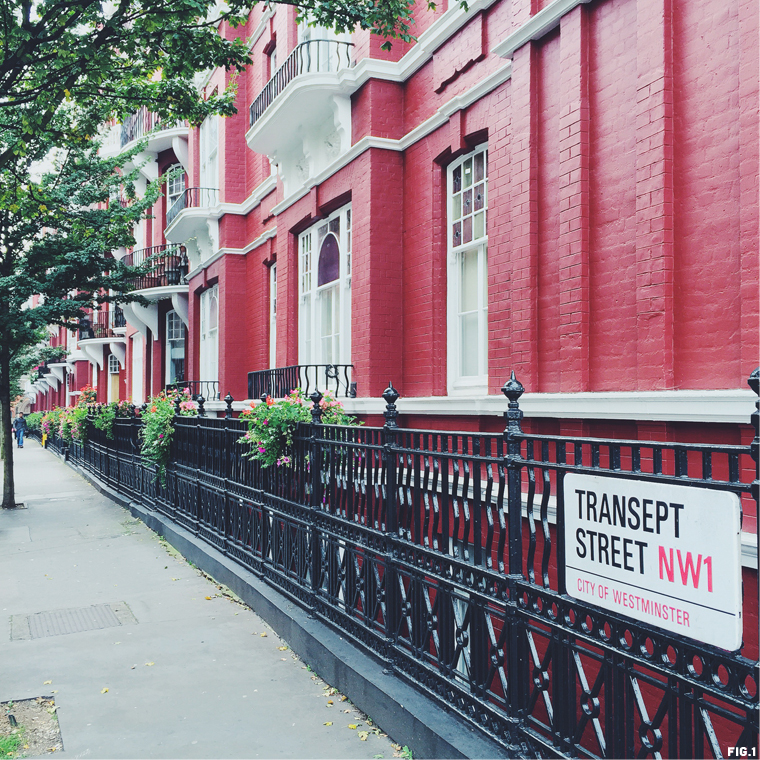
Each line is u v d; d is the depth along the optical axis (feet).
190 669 16.37
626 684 8.80
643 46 14.84
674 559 7.97
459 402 21.52
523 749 10.59
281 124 32.14
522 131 18.94
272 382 35.81
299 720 13.69
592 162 16.57
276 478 20.97
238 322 45.65
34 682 15.64
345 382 27.94
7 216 41.45
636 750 13.16
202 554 25.98
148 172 69.05
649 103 14.66
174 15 19.40
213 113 24.68
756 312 12.35
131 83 23.29
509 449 10.93
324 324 32.86
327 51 30.76
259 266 43.14
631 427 15.19
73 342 125.29
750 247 12.46
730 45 13.23
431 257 24.90
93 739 12.92
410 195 26.53
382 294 26.55
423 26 25.77
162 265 57.16
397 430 14.40
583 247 16.51
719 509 7.43
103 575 25.71
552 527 16.61
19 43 18.60
